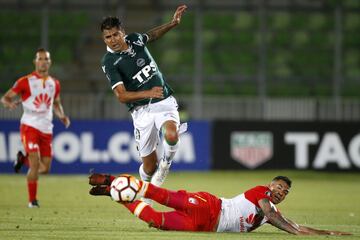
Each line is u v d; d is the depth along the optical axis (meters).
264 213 27.53
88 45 88.19
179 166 73.44
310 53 89.88
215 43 89.69
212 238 25.62
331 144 74.06
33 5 91.88
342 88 83.75
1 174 70.12
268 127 73.94
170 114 32.62
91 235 27.30
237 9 92.88
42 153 43.12
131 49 32.03
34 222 32.75
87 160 71.62
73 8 91.00
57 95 43.72
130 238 26.17
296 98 82.06
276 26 92.31
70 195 49.66
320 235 27.72
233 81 81.88
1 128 70.44
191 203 27.16
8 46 87.31
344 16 92.56
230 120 73.88
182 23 91.12
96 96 74.75
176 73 85.12
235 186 59.12
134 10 91.25
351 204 47.25
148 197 26.64
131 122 72.31
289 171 74.12
